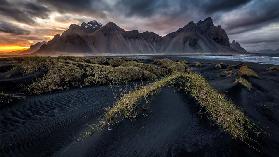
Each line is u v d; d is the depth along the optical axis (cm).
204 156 1030
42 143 1433
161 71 4916
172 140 1123
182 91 1816
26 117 1966
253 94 2683
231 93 2631
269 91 3000
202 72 5534
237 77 3828
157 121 1307
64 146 1343
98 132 1338
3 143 1455
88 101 2495
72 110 2150
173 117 1345
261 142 1321
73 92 3006
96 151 1138
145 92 1748
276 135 1502
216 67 6612
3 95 2464
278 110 2109
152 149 1078
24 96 2712
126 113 1427
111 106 2202
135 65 5100
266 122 1762
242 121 1521
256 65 8488
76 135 1477
